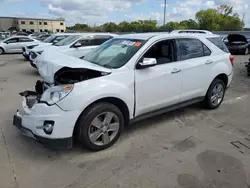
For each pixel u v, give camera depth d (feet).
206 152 10.30
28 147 10.68
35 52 27.96
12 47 55.52
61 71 10.11
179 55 12.75
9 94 19.47
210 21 167.73
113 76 10.15
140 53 11.14
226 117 14.46
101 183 8.26
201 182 8.32
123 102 10.53
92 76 10.16
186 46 13.21
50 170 9.00
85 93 9.21
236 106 16.56
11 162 9.48
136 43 11.78
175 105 13.05
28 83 23.93
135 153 10.21
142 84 11.04
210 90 14.87
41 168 9.12
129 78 10.57
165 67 11.96
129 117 11.08
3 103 16.92
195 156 9.97
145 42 11.60
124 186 8.10
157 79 11.58
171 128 12.82
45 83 11.16
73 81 9.86
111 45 12.98
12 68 33.88
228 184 8.23
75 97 9.03
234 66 36.11
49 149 10.50
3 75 28.35
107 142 10.44
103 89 9.62
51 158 9.80
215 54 14.84
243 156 10.00
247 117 14.47
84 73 10.35
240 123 13.55
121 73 10.40
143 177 8.58
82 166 9.26
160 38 12.04
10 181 8.32
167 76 12.00
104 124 10.17
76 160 9.67
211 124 13.38
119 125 10.70
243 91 20.93
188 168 9.12
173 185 8.16
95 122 9.86
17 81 24.89
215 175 8.70
